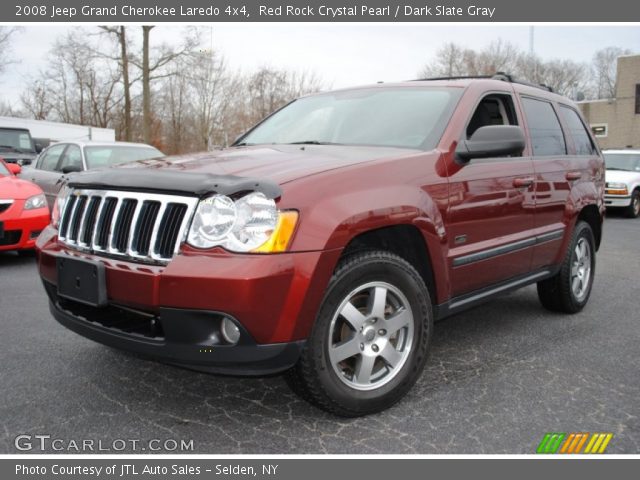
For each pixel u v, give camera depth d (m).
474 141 3.44
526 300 5.55
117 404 3.16
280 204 2.62
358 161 3.06
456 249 3.46
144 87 28.27
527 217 4.12
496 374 3.64
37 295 5.48
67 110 44.22
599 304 5.47
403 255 3.34
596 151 5.37
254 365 2.63
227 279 2.48
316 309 2.69
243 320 2.53
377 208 2.88
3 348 3.98
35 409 3.08
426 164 3.28
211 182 2.64
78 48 29.12
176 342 2.61
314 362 2.75
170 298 2.55
